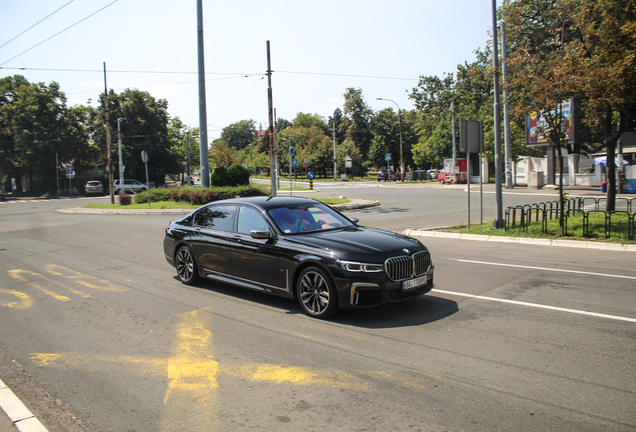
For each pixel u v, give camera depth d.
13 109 48.22
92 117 57.25
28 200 41.81
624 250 9.88
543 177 30.92
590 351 4.45
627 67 10.55
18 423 3.37
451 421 3.25
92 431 3.27
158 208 22.92
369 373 4.09
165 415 3.47
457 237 12.47
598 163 30.56
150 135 57.44
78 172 53.69
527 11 22.95
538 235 11.62
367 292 5.40
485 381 3.87
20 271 9.17
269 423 3.30
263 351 4.67
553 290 6.76
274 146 24.62
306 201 7.16
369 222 16.11
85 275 8.67
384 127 82.06
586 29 12.20
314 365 4.29
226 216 7.11
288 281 5.96
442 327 5.26
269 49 23.95
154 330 5.45
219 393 3.80
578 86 10.66
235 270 6.71
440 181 45.16
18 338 5.29
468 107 44.34
